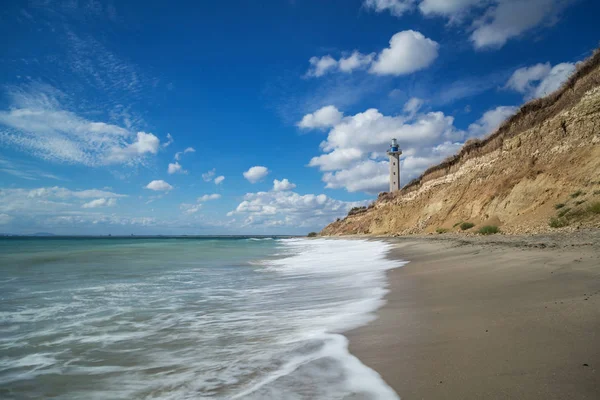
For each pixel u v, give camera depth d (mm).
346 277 11711
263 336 5375
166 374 4105
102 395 3658
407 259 15539
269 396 3309
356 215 89062
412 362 3777
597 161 19938
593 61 24750
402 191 61344
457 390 3035
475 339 4238
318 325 5758
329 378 3604
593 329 4012
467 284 7875
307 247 39000
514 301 5785
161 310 7625
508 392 2887
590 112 23266
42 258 23078
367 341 4676
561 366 3223
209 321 6570
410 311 6094
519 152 30156
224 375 3953
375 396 3113
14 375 4230
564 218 17297
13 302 8625
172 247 41375
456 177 42719
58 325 6480
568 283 6422
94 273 14703
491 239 16750
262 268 16516
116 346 5223
